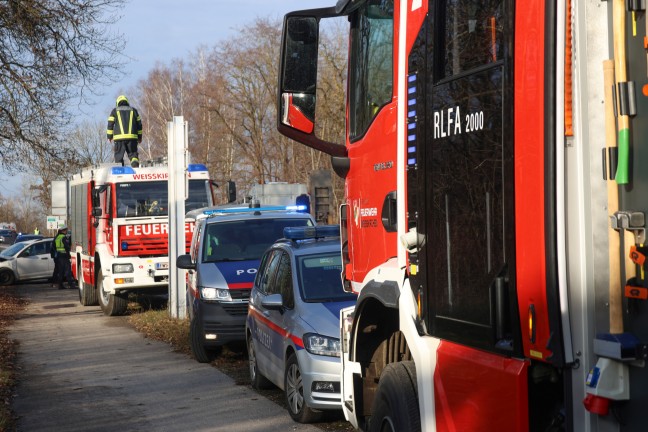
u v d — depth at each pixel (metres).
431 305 4.28
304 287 9.07
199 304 12.62
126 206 19.80
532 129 3.30
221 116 53.50
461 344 3.96
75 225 25.97
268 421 8.64
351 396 5.73
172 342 15.13
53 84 21.50
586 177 3.07
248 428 8.36
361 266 5.54
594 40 3.05
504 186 3.51
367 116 5.42
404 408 4.52
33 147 22.30
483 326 3.73
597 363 3.00
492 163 3.64
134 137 22.03
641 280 2.85
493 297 3.63
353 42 5.72
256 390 10.41
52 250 32.56
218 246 13.68
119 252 19.61
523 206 3.36
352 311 5.92
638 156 2.87
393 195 4.96
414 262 4.53
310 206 27.00
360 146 5.50
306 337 8.25
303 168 51.00
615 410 2.96
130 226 19.70
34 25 20.92
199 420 8.80
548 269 3.18
